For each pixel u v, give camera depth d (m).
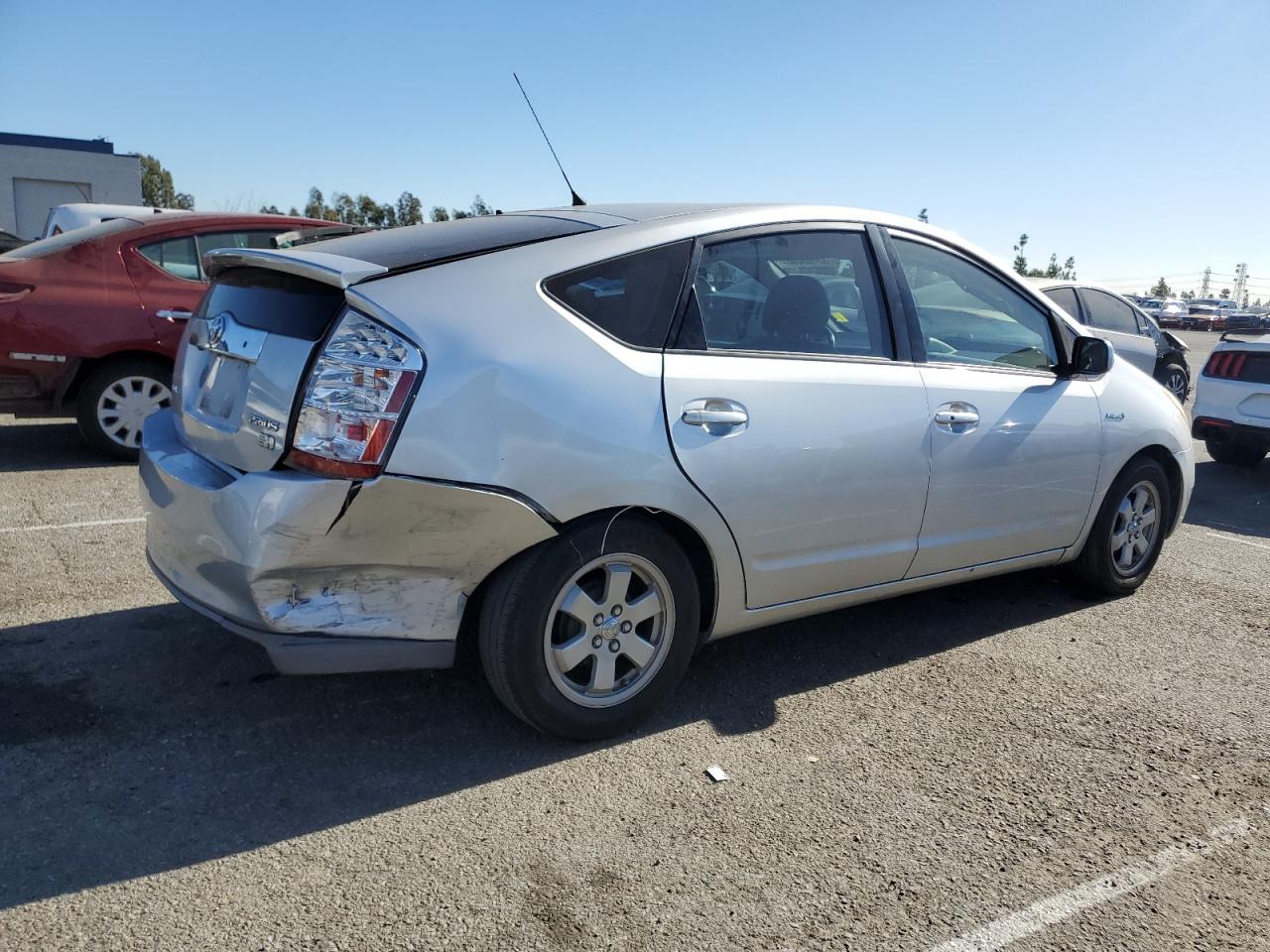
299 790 2.96
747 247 3.54
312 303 3.00
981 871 2.71
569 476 2.97
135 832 2.72
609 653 3.24
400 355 2.81
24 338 6.65
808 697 3.74
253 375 3.03
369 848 2.69
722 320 3.41
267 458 2.93
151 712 3.39
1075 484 4.48
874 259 3.90
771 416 3.39
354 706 3.50
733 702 3.67
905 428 3.75
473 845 2.72
